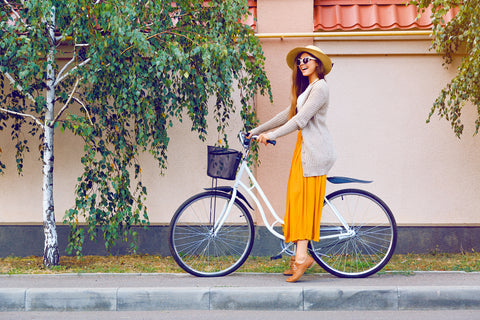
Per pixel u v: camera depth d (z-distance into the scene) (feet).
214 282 15.15
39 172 20.62
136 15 16.14
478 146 20.49
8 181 20.59
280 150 20.29
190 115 17.46
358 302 13.75
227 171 15.43
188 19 17.52
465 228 20.08
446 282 14.97
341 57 20.65
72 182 20.53
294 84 16.03
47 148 17.57
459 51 20.12
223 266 17.42
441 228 20.10
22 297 13.78
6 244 20.06
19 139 20.56
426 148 20.54
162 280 15.53
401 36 20.16
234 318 12.88
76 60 16.71
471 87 17.87
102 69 16.40
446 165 20.52
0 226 20.04
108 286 14.58
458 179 20.49
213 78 16.10
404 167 20.56
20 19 15.49
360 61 20.62
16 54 15.67
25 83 16.11
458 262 18.30
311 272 16.80
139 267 17.76
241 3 16.75
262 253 19.98
